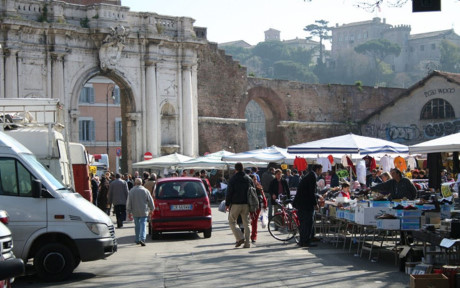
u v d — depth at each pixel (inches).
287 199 1004.6
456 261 562.6
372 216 681.0
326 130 2479.1
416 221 647.1
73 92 1699.1
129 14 1791.3
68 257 609.6
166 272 631.8
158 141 1827.0
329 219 855.1
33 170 621.0
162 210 927.0
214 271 626.5
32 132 845.2
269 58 6333.7
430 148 807.7
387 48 6210.6
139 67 1806.1
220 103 2178.9
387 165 1179.3
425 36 6550.2
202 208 936.9
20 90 1612.9
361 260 689.0
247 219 815.1
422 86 2279.8
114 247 650.2
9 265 402.0
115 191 1167.6
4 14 1583.4
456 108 2186.3
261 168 1953.7
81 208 624.7
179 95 1870.1
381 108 2420.0
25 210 609.6
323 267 640.4
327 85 2487.7
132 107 1803.6
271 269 630.5
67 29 1659.7
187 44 1867.6
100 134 2856.8
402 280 561.3
